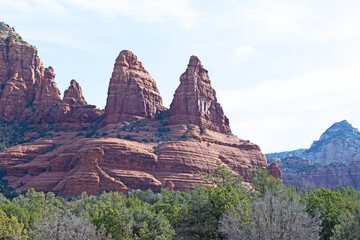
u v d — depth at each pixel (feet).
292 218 260.62
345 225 318.24
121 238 315.99
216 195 326.03
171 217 392.68
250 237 258.37
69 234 260.62
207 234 316.40
